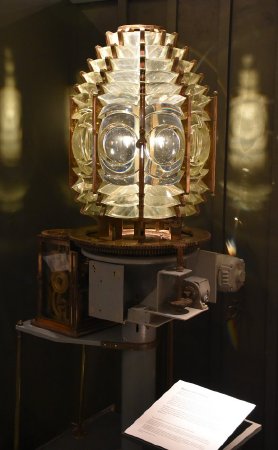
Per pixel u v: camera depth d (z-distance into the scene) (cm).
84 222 234
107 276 167
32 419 215
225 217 205
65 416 233
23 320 207
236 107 200
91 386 240
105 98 158
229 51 198
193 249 173
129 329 174
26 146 203
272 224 194
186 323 220
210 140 173
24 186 203
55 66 214
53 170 217
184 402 165
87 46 225
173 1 207
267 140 195
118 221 166
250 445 208
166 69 162
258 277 201
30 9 200
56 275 183
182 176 158
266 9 191
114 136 156
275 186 192
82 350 229
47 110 211
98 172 158
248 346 206
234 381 210
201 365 219
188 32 208
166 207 162
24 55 199
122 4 216
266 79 193
